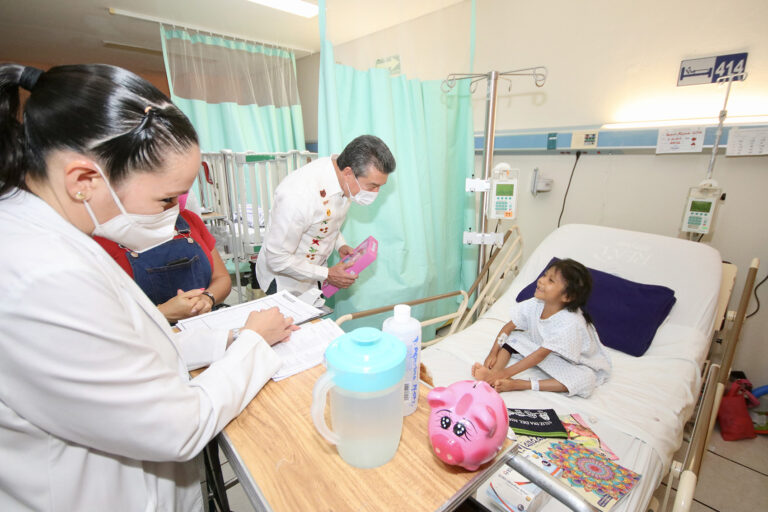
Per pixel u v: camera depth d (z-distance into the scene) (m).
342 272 1.58
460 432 0.47
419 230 2.00
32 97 0.45
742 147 1.67
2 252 0.40
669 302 1.62
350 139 1.76
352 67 1.70
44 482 0.48
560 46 2.17
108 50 3.87
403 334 0.57
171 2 2.56
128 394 0.44
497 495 0.92
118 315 0.46
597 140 2.07
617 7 1.95
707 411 1.00
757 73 1.65
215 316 0.93
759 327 1.83
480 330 1.82
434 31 1.93
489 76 1.90
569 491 0.49
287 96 3.67
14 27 3.10
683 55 1.81
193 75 3.08
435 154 2.11
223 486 0.75
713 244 1.88
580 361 1.41
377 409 0.48
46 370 0.40
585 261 1.91
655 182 1.99
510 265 2.26
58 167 0.47
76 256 0.44
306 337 0.84
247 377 0.63
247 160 2.40
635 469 1.06
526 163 2.46
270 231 1.45
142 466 0.59
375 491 0.47
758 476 1.54
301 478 0.49
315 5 2.60
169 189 0.54
